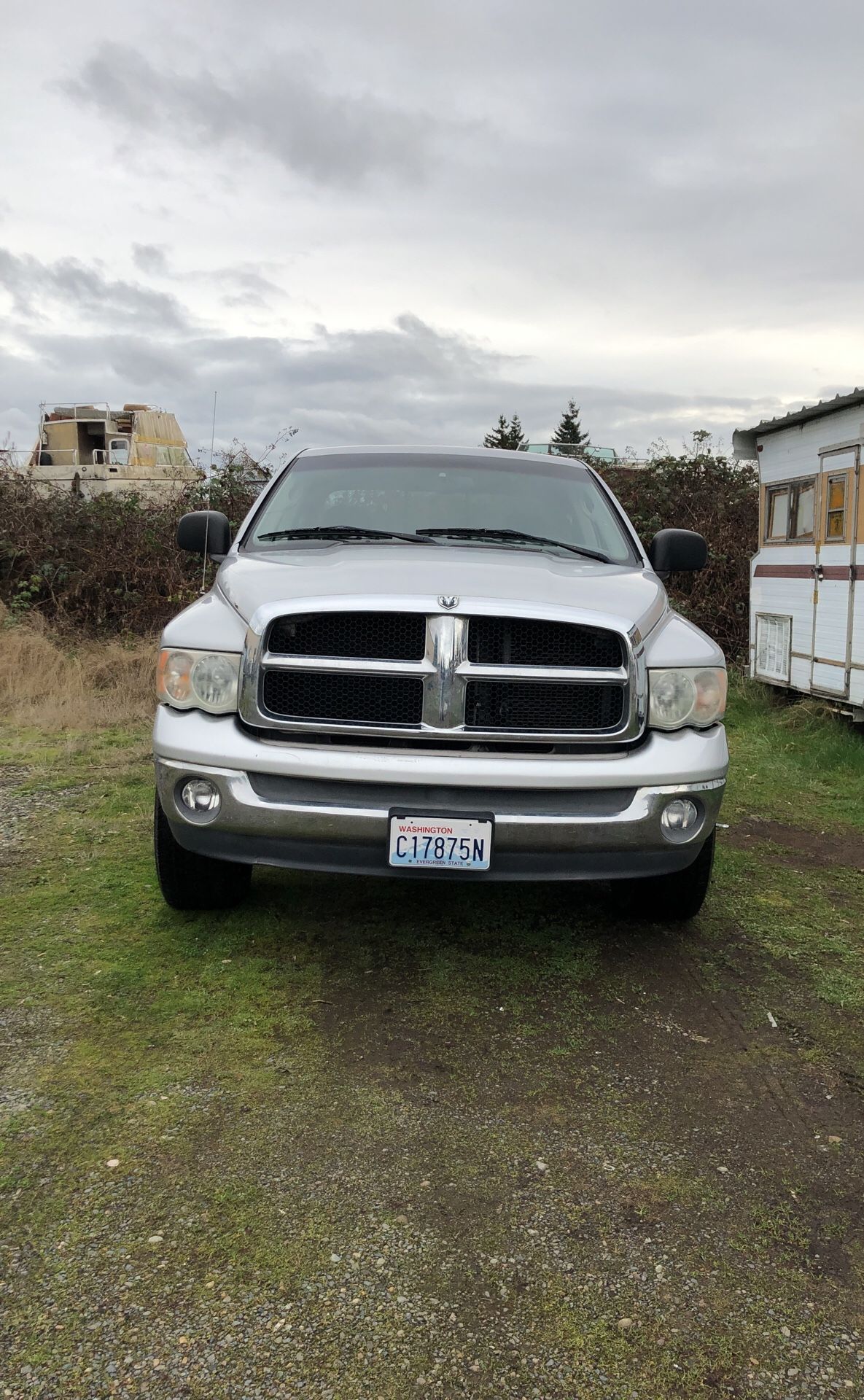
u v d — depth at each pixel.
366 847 3.08
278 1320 1.86
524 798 3.08
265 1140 2.41
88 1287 1.93
